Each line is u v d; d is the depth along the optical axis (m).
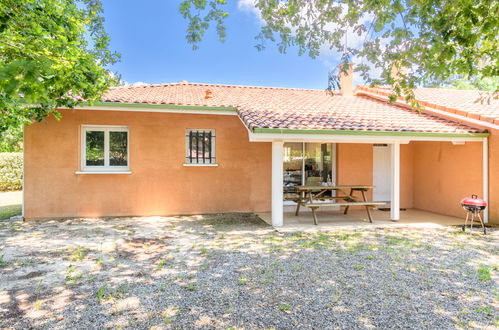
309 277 4.87
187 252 6.19
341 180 11.20
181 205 10.12
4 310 3.80
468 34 4.85
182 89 12.81
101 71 6.23
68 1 5.80
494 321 3.58
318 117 9.09
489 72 5.24
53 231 7.82
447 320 3.59
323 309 3.84
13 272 5.06
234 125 10.53
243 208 10.63
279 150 8.35
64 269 5.21
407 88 5.95
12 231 7.79
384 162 11.76
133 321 3.56
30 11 4.79
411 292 4.34
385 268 5.28
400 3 4.79
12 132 21.12
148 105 9.32
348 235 7.57
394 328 3.42
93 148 9.66
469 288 4.48
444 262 5.59
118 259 5.75
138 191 9.80
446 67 5.32
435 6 4.70
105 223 8.81
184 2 5.02
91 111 9.40
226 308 3.86
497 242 6.95
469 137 8.81
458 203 9.82
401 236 7.48
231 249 6.39
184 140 10.12
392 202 9.27
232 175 10.53
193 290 4.39
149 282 4.68
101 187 9.55
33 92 2.37
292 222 9.05
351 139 8.34
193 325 3.47
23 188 9.04
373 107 11.76
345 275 4.96
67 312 3.76
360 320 3.58
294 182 11.17
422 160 11.36
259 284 4.60
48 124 9.15
